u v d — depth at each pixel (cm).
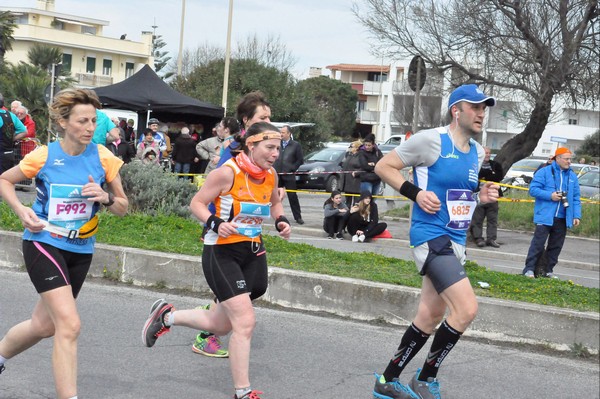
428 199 560
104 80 8038
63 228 506
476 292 872
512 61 1881
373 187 1884
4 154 1364
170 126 2827
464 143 580
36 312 525
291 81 4906
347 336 792
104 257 967
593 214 2206
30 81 4038
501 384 685
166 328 622
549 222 1237
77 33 7794
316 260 1012
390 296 843
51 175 505
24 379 613
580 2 1842
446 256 573
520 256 1709
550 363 749
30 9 7912
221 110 2702
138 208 1322
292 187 1905
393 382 611
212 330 602
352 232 1744
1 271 979
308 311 875
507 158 2092
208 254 569
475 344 795
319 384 652
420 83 1441
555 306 822
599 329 775
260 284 588
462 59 2064
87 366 658
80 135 504
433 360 588
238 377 555
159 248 983
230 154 640
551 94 1931
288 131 1892
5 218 1103
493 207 1794
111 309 838
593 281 1463
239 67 4894
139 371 654
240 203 562
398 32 2030
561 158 1237
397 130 8719
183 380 638
